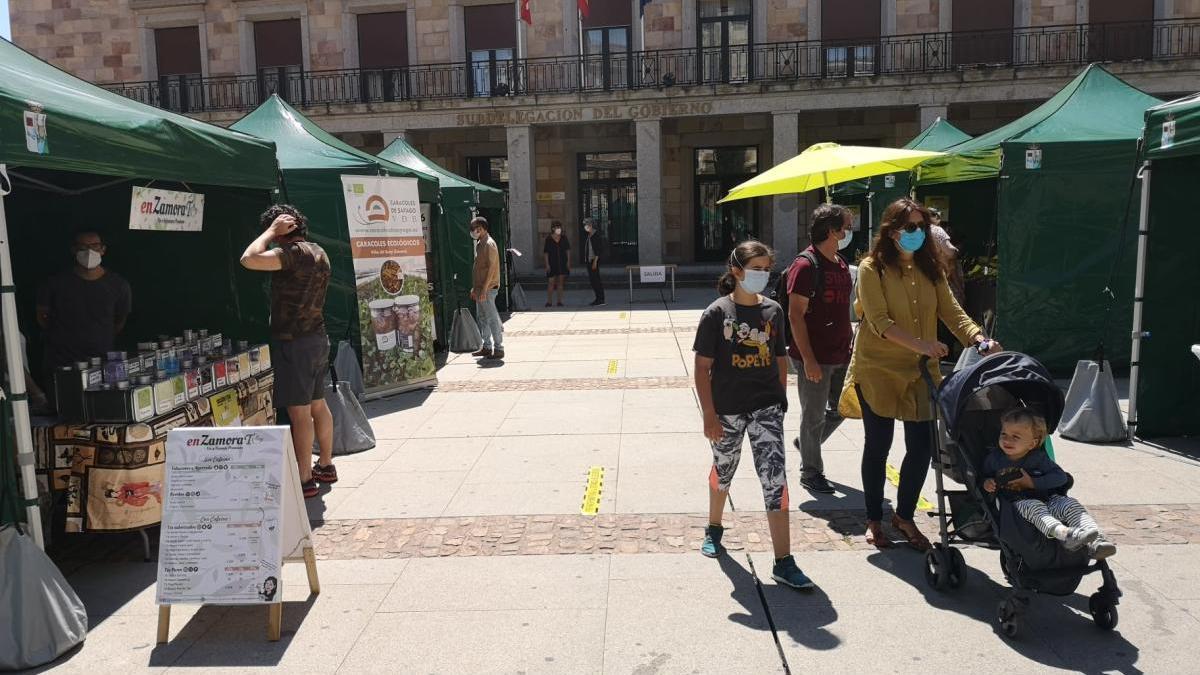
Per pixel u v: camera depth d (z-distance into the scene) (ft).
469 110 77.36
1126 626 12.21
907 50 75.72
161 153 15.92
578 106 76.13
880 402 14.73
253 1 82.53
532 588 13.99
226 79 83.51
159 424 15.89
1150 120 20.97
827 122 80.07
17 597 12.02
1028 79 70.13
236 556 12.65
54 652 12.11
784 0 76.54
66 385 15.48
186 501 12.85
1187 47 72.02
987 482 12.31
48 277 21.09
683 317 51.03
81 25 84.89
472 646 12.17
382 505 18.40
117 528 15.46
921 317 14.61
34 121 12.60
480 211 55.26
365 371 29.27
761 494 18.34
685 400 27.84
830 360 17.72
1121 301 29.84
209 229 22.06
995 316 30.73
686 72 78.43
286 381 18.88
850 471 19.95
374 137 84.17
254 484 12.82
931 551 13.66
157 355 17.83
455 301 43.57
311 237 29.66
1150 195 21.54
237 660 12.04
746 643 12.01
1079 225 29.63
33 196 22.04
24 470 12.57
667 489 18.79
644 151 75.87
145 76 84.74
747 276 13.73
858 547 15.37
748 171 84.58
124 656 12.26
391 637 12.52
